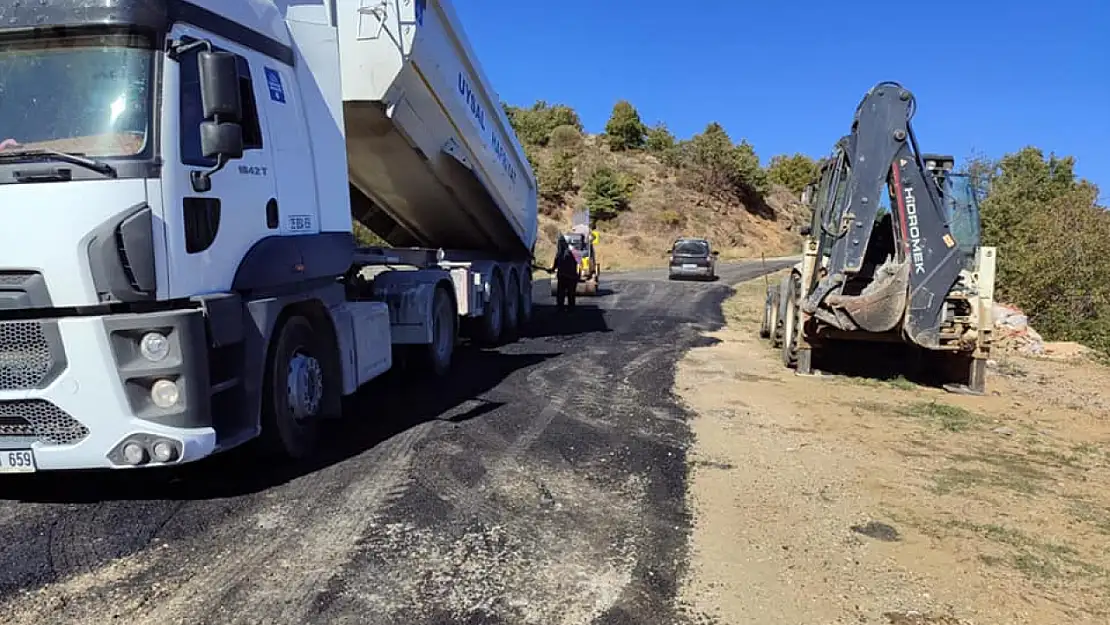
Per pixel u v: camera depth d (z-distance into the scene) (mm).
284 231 5785
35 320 4414
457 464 6082
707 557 4520
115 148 4461
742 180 63344
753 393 9180
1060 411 8930
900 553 4656
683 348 12633
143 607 3740
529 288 15367
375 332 7535
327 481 5586
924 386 10180
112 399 4480
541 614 3785
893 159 9266
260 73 5586
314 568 4195
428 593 3959
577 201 54406
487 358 11203
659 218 54219
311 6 6426
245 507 5051
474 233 12773
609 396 8758
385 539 4602
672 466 6219
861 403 8828
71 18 4527
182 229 4660
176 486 5430
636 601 3951
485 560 4367
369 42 8477
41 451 4531
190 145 4754
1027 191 19953
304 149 6117
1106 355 13352
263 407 5656
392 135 9367
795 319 10906
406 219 12031
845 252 9508
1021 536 4977
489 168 11688
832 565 4461
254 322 5297
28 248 4340
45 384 4465
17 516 4852
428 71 9156
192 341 4602
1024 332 14672
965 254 9922
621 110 66938
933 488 5902
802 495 5648
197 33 4902
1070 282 16078
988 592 4180
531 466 6105
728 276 33875
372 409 7902
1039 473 6406
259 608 3760
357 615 3715
